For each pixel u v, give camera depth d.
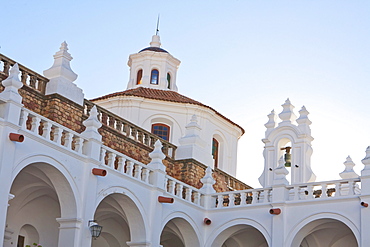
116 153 21.53
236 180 33.22
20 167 17.48
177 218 24.77
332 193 26.94
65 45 24.12
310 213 23.59
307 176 27.78
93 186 20.03
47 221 23.38
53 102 22.64
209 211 26.16
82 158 19.88
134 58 36.62
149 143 28.16
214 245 25.61
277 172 24.88
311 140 28.80
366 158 23.08
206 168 29.02
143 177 23.02
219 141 35.53
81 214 19.52
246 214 25.23
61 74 23.25
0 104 17.55
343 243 26.56
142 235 22.30
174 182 24.64
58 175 19.12
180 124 33.28
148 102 33.03
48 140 18.53
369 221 22.14
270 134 29.30
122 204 22.30
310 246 26.84
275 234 24.05
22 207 22.09
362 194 22.58
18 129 17.58
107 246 27.09
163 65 36.25
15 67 18.05
